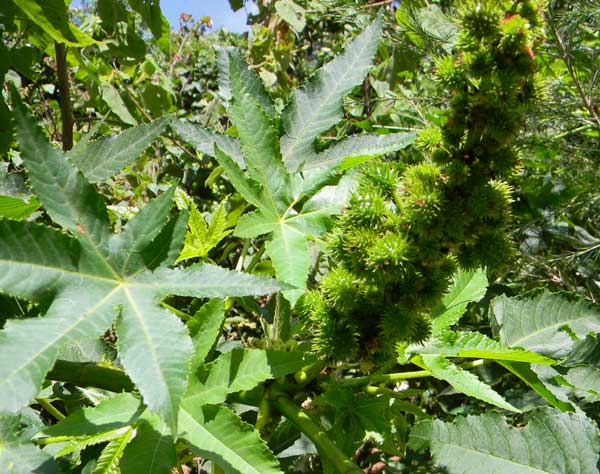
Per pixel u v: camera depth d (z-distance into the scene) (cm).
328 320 212
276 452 258
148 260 174
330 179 234
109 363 254
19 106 166
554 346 251
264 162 228
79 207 171
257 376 189
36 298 161
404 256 201
